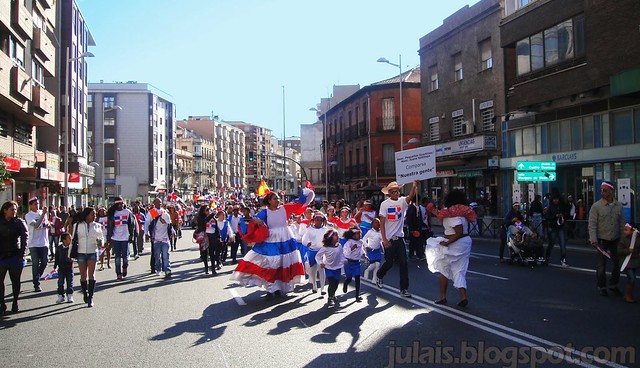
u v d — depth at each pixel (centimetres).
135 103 7550
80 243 955
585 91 2064
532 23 2339
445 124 3434
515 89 2450
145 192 7456
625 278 1130
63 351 637
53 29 3375
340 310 850
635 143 1983
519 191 2589
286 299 970
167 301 973
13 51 2383
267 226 981
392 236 959
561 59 2188
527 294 943
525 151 2642
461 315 775
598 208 921
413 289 1028
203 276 1335
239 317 815
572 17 2127
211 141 11381
